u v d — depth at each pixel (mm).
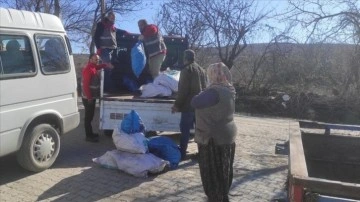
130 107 7785
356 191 2465
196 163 6996
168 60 10414
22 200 5137
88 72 7871
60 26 6730
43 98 6188
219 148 4633
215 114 4578
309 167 4734
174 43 10438
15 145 5688
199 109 4629
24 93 5805
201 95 4566
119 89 9078
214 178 4656
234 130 4723
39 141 6145
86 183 5812
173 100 7781
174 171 6516
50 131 6332
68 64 6809
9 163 6652
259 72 21375
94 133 8656
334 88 19109
